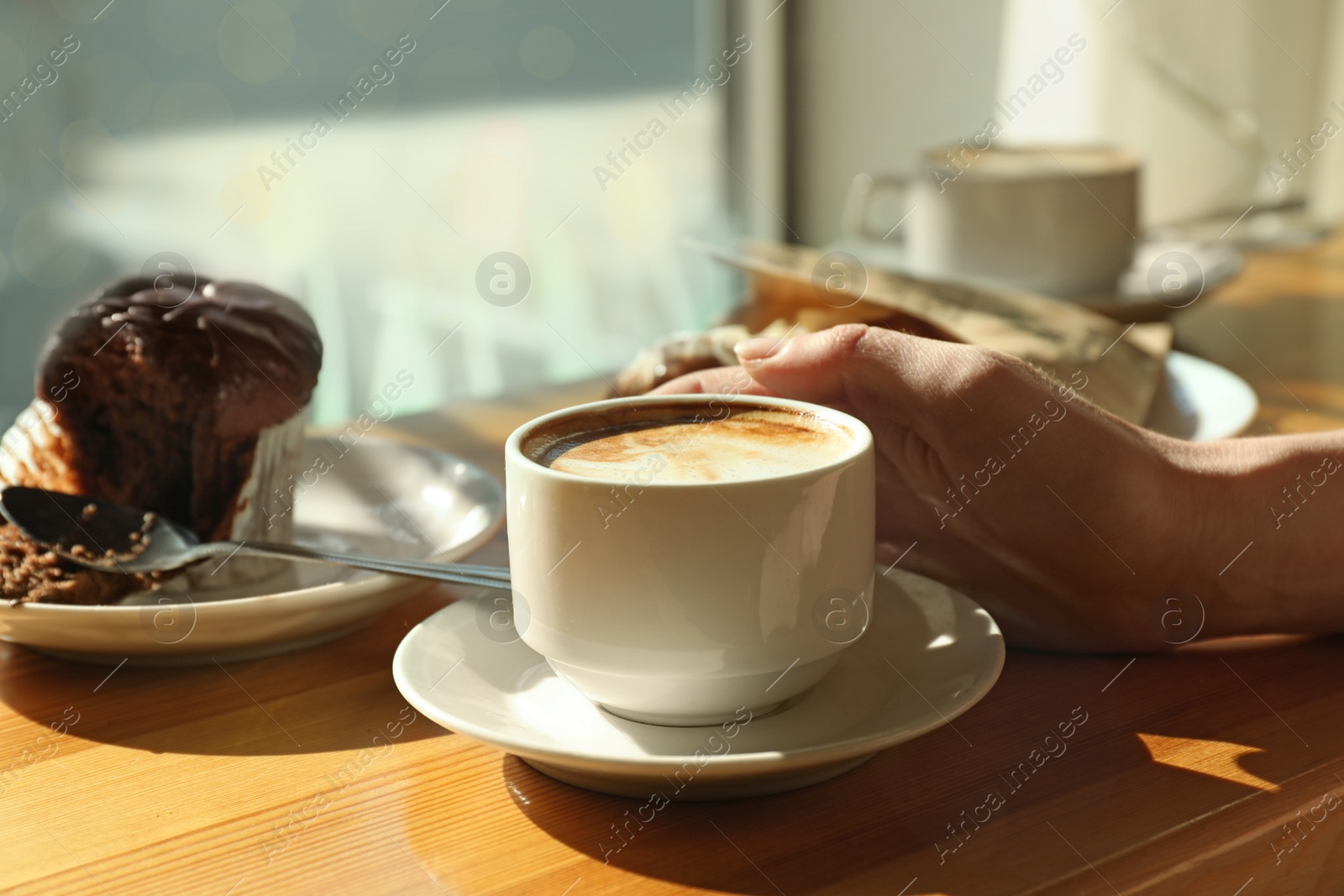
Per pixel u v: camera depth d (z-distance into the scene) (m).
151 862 0.45
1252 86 1.70
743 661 0.46
